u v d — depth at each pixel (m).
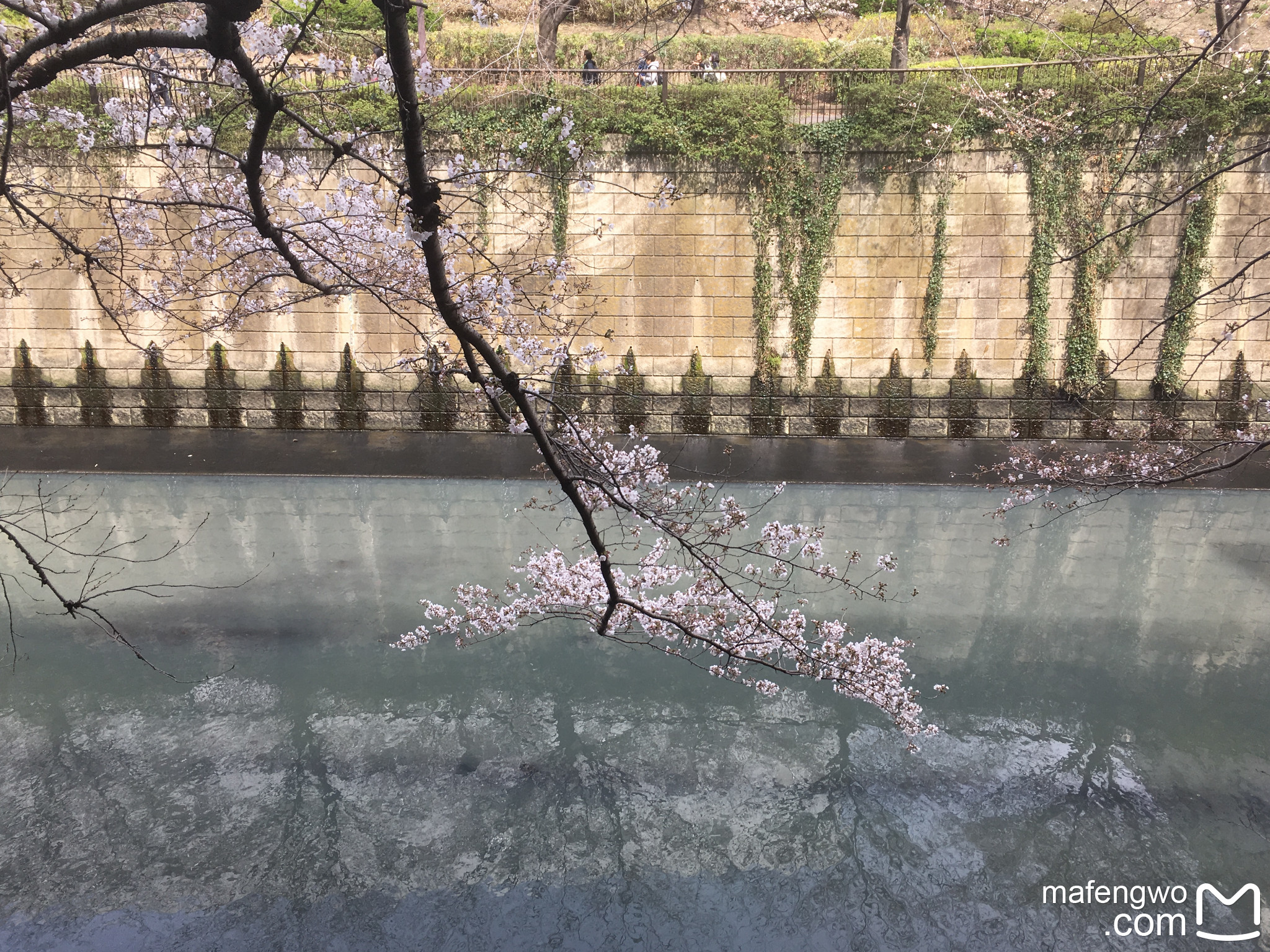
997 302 17.03
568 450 4.66
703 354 17.58
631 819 7.55
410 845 7.24
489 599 9.70
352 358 17.62
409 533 14.23
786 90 17.05
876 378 17.44
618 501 4.84
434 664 9.91
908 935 6.40
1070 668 9.91
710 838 7.39
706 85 16.88
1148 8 14.45
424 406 17.62
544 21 17.00
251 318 17.52
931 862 7.12
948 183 16.72
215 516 15.09
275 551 13.35
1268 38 17.16
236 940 6.26
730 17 22.03
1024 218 16.73
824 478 17.11
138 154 16.20
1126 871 6.95
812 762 8.30
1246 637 10.69
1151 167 16.20
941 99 16.39
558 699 9.28
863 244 17.06
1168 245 16.47
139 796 7.70
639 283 17.33
